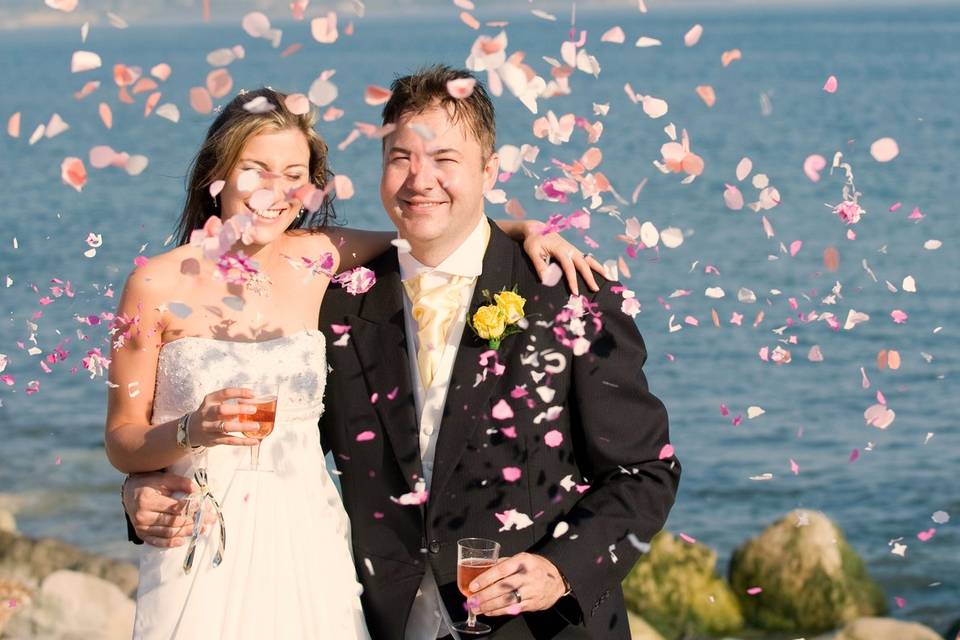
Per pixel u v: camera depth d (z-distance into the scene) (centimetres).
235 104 318
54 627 741
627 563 300
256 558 309
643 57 9044
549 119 295
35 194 2648
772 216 2253
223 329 317
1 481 1060
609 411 311
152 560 312
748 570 828
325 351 331
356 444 322
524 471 310
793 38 13788
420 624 320
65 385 1325
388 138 309
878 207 2333
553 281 302
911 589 891
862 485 1069
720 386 1348
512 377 312
